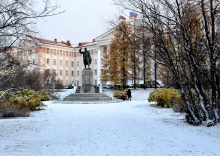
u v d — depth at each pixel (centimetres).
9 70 1230
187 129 1091
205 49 1219
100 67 6725
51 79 5284
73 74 8388
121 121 1377
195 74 1216
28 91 2023
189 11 1215
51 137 971
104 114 1731
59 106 2458
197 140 877
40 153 733
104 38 6438
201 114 1248
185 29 1202
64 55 8081
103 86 5422
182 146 796
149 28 1281
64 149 780
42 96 3197
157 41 1280
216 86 1178
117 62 4184
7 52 1140
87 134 1022
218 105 1184
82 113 1812
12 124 1302
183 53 1269
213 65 1151
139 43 1370
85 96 3212
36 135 1012
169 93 2206
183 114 1634
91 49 7938
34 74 2919
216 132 1004
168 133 1013
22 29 1023
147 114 1719
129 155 700
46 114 1778
